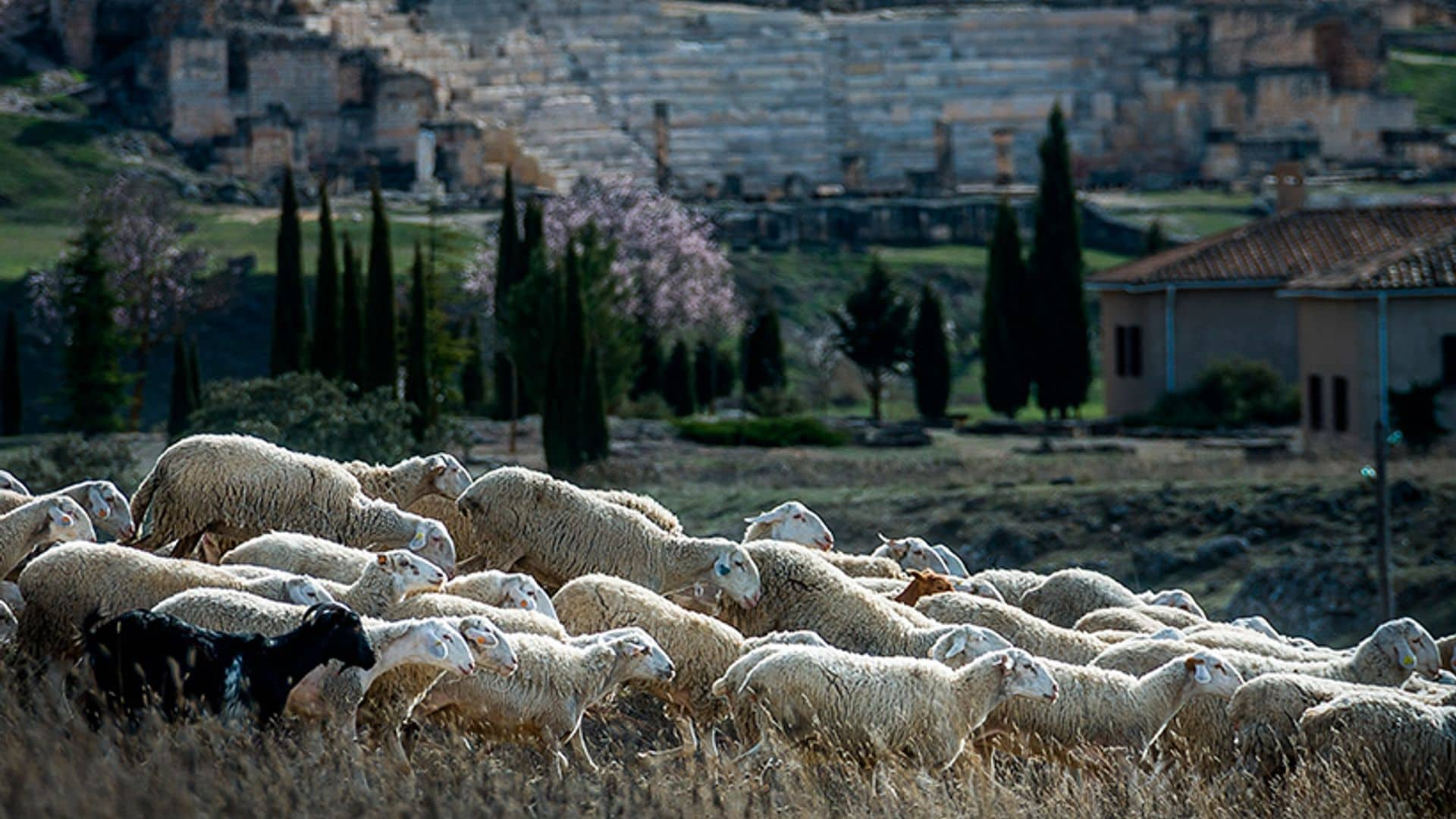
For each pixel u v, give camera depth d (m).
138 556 33.50
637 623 36.31
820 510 95.56
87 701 29.50
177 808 24.55
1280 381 146.88
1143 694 35.66
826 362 194.62
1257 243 153.62
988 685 33.34
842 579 39.72
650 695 39.25
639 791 28.42
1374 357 123.38
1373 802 32.88
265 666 29.91
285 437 89.38
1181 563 88.56
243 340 190.25
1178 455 118.88
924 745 32.50
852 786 30.41
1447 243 127.69
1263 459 112.44
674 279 185.25
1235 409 144.88
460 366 151.25
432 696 32.69
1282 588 83.62
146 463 101.69
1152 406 150.25
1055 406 155.88
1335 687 35.75
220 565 37.31
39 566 33.00
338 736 29.03
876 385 170.88
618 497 44.53
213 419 90.25
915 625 39.38
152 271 173.50
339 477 41.50
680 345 163.25
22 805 23.66
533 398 119.62
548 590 42.56
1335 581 83.06
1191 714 37.22
